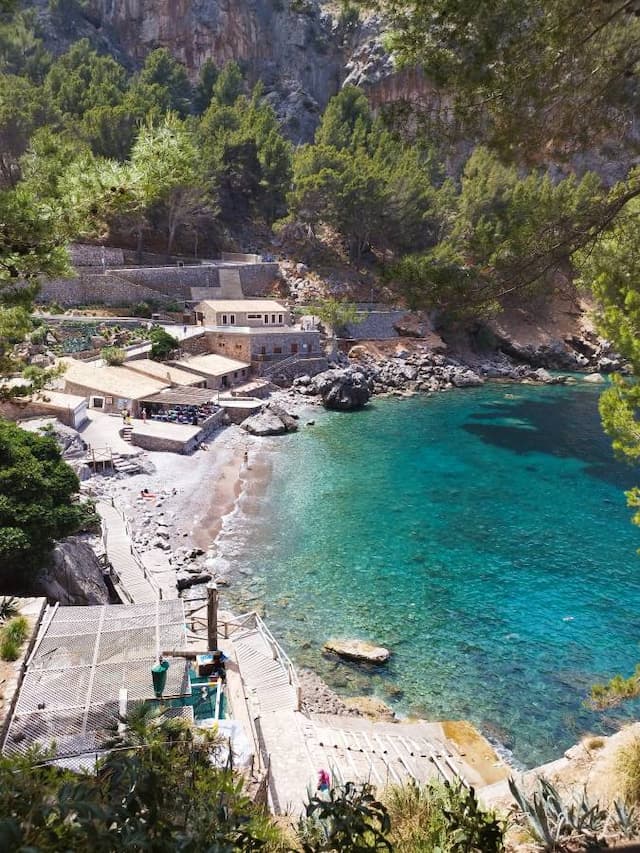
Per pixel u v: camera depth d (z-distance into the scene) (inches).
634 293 532.1
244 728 678.5
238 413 2571.4
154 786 214.4
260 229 4544.8
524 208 526.6
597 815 370.3
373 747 821.2
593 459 2276.1
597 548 1552.7
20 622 738.2
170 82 5551.2
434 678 1058.1
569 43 470.6
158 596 1143.0
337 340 3533.5
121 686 671.1
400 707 984.9
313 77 6692.9
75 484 1136.2
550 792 392.8
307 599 1289.4
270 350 3154.5
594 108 509.7
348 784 271.6
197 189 3545.8
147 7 6205.7
